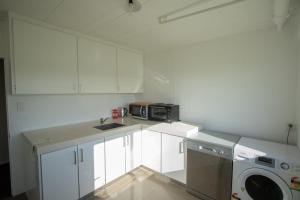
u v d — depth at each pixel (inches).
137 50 130.3
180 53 115.6
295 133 75.7
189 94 111.8
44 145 65.0
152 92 134.0
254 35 85.2
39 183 63.7
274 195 64.9
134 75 129.5
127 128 99.1
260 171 63.7
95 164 83.0
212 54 100.4
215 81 99.6
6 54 73.5
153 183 96.3
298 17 69.0
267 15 69.7
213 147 76.6
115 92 114.8
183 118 115.5
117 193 87.2
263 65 83.0
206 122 104.3
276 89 79.9
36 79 77.5
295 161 57.5
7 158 114.7
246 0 58.3
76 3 61.9
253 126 87.0
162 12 68.5
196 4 62.1
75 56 91.8
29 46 74.9
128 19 75.4
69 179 72.9
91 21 77.9
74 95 103.9
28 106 84.4
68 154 72.2
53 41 82.7
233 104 93.3
